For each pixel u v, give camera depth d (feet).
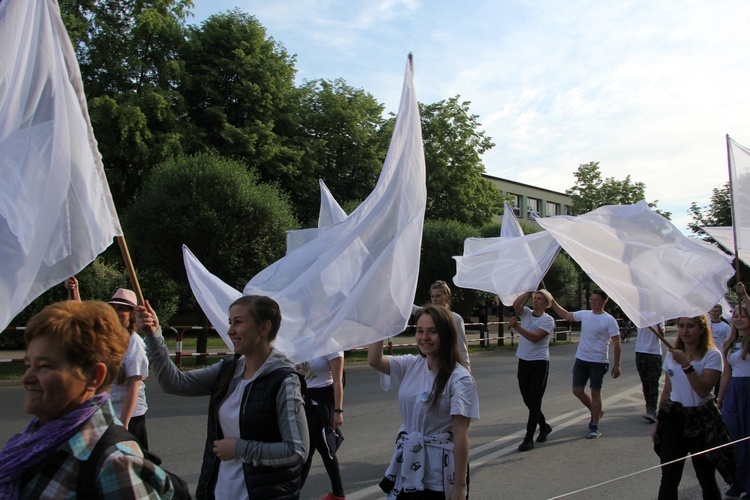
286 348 11.33
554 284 88.43
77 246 8.30
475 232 73.77
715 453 13.96
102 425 5.46
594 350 24.49
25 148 8.21
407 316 11.10
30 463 5.13
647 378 28.07
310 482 18.25
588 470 19.63
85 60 69.56
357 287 11.05
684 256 16.06
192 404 30.30
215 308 14.10
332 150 91.40
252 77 80.59
